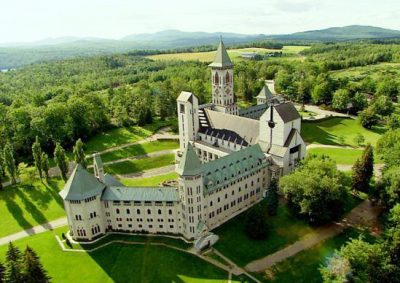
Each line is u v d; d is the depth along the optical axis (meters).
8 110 189.88
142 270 93.38
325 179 105.12
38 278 79.50
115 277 91.50
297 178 108.75
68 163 151.75
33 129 178.25
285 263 94.56
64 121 186.00
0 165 153.62
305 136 188.25
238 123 149.25
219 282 88.12
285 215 114.50
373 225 109.25
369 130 197.50
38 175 154.25
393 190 106.81
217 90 176.62
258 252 98.88
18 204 132.50
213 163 113.12
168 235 107.44
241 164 119.12
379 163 152.38
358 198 124.88
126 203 106.19
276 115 128.38
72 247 103.88
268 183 130.75
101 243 105.00
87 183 104.62
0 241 110.69
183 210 102.75
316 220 107.81
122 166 163.38
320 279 89.31
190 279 89.56
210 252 99.00
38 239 109.50
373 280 76.62
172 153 175.38
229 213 117.31
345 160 154.75
